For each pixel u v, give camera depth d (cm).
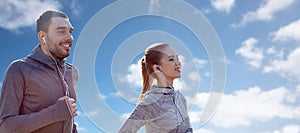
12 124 137
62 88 157
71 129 158
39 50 159
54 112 137
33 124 136
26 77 149
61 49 155
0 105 146
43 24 154
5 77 150
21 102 150
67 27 156
